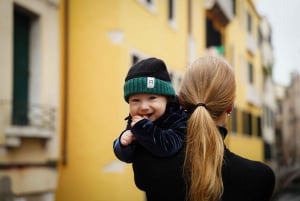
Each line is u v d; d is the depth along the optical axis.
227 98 2.05
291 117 63.56
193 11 18.00
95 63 11.74
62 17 11.70
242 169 1.96
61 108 11.64
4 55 8.82
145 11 13.23
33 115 9.67
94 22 11.78
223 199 1.94
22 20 9.82
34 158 9.54
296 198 9.23
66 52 11.72
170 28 15.23
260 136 32.75
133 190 12.09
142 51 13.00
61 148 11.58
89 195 11.57
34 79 9.93
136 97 2.09
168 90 2.08
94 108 11.70
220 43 23.28
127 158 2.04
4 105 8.76
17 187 8.99
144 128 1.98
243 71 28.36
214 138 1.95
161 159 2.00
